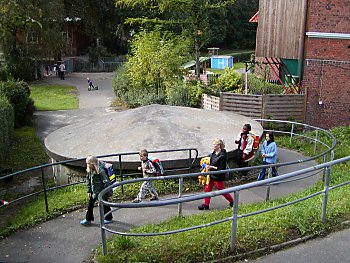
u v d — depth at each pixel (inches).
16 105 767.1
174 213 326.3
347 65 681.0
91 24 1846.7
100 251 250.7
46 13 1315.2
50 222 316.2
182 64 1013.8
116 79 1088.8
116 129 496.4
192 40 967.6
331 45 681.6
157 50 953.5
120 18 1850.4
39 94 1178.6
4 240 286.5
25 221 315.6
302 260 219.8
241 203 350.3
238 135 476.4
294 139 636.7
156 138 463.2
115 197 363.6
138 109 546.0
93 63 1825.8
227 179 423.2
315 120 715.4
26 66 1421.0
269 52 746.2
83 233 293.3
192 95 841.5
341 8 663.8
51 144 494.6
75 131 532.4
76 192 389.7
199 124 509.4
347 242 236.1
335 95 698.8
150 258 224.4
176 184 393.4
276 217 266.4
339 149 549.6
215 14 2250.2
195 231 259.4
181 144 450.0
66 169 456.8
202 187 395.2
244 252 227.0
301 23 689.6
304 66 702.5
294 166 489.4
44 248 271.4
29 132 745.6
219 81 874.1
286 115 709.9
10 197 442.0
